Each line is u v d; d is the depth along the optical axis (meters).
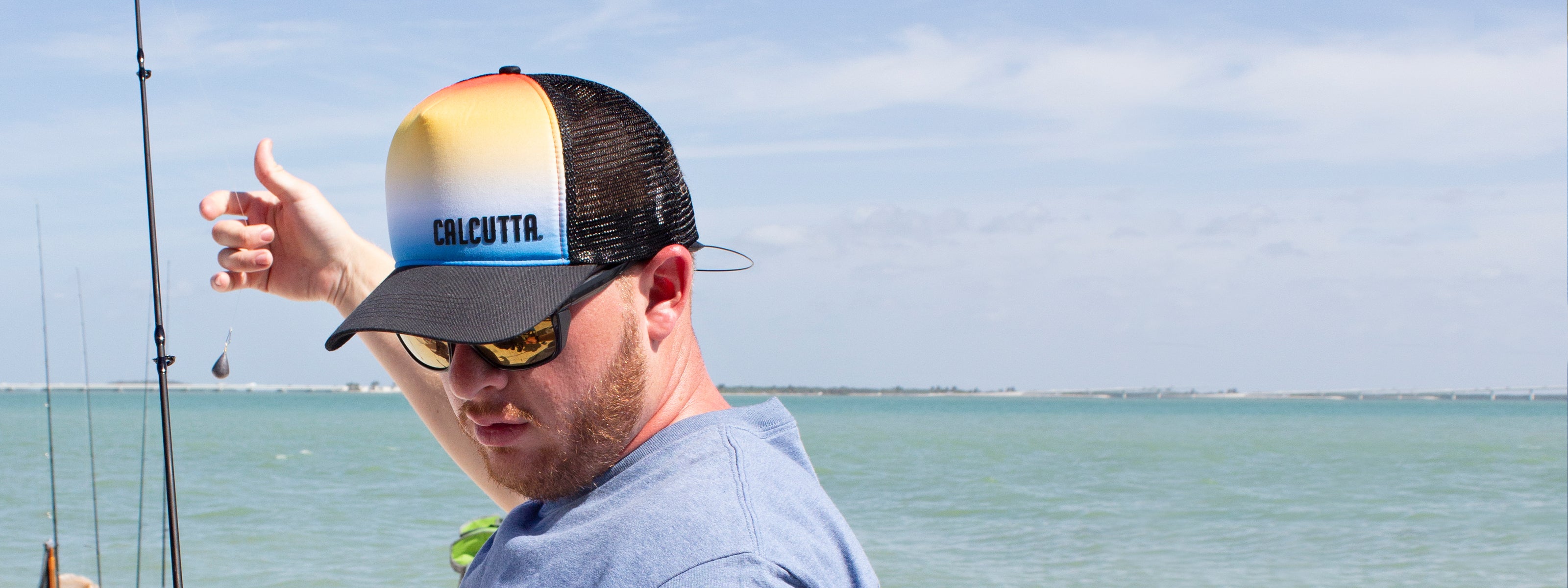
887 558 13.14
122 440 32.34
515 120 1.01
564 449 1.05
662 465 1.05
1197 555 13.54
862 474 24.14
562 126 1.01
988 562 12.90
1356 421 75.88
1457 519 16.98
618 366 1.03
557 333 0.99
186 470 22.23
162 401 1.41
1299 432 52.56
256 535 13.60
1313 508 18.20
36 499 15.80
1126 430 52.56
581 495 1.09
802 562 0.98
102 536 12.60
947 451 32.78
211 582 10.71
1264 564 13.01
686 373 1.15
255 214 1.64
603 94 1.07
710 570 0.94
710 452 1.05
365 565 11.71
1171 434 48.75
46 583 3.92
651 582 0.95
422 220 1.04
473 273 1.00
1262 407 147.25
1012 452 32.59
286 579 11.00
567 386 1.02
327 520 14.95
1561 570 12.56
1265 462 29.44
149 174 1.46
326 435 38.09
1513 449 36.59
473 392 1.03
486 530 2.05
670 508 0.99
